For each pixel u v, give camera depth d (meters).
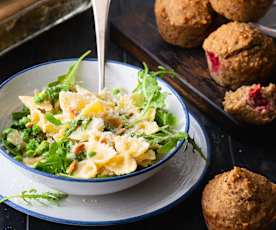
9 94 0.85
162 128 0.81
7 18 0.98
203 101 0.96
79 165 0.76
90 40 1.08
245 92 0.92
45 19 1.04
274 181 0.86
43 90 0.85
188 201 0.81
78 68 0.90
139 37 1.07
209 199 0.77
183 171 0.82
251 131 0.92
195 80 0.99
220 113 0.94
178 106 0.85
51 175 0.73
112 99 0.85
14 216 0.78
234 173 0.76
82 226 0.77
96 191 0.75
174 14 1.03
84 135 0.78
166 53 1.04
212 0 1.03
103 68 0.89
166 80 1.01
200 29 1.03
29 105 0.83
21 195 0.76
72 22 1.10
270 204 0.75
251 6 1.01
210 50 0.98
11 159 0.75
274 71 1.01
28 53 1.04
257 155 0.90
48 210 0.76
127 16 1.11
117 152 0.76
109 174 0.76
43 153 0.78
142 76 0.87
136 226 0.78
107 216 0.76
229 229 0.75
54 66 0.89
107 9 0.91
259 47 0.97
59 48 1.05
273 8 1.11
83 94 0.83
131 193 0.79
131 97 0.85
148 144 0.77
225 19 1.07
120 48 1.08
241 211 0.74
